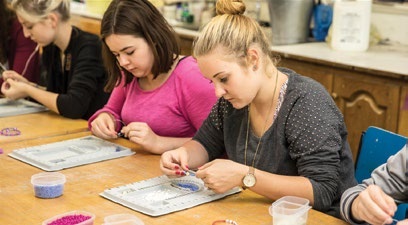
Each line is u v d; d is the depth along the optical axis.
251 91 1.76
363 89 3.05
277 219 1.57
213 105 2.17
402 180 1.68
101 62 2.84
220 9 1.79
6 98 3.02
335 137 1.79
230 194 1.82
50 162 2.08
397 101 2.92
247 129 1.94
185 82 2.30
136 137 2.22
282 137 1.85
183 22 4.15
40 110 2.86
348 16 3.37
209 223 1.62
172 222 1.62
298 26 3.66
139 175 1.99
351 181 1.89
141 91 2.42
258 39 1.76
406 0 3.43
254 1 3.90
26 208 1.70
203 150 2.10
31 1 2.72
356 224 1.62
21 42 3.26
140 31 2.18
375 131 2.08
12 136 2.43
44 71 3.07
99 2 4.45
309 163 1.78
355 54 3.33
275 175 1.77
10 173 2.00
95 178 1.96
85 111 2.79
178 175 1.95
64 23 2.85
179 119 2.37
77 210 1.69
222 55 1.70
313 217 1.67
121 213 1.67
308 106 1.80
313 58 3.22
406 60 3.16
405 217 1.78
